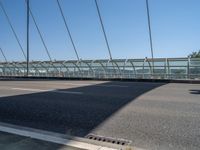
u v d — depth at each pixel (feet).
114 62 87.71
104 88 47.34
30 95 37.60
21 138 16.21
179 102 30.01
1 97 35.91
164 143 16.22
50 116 23.86
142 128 19.39
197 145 15.78
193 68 74.18
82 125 20.67
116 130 19.11
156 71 79.97
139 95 36.29
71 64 98.37
